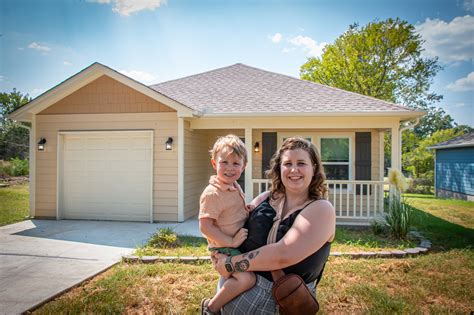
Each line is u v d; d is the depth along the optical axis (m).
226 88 10.55
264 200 2.06
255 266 1.66
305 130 9.61
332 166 9.45
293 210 1.78
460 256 5.36
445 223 8.63
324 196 1.88
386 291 3.92
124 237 6.67
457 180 16.84
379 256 5.35
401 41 20.52
